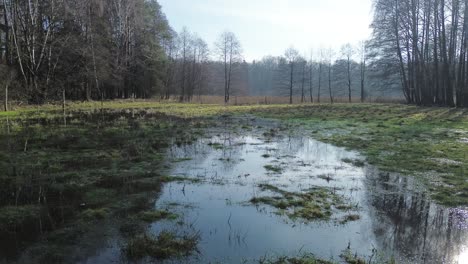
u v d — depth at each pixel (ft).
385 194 25.73
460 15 95.76
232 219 20.75
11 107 82.74
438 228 19.99
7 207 22.13
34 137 45.32
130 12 130.72
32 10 104.22
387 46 132.87
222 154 39.11
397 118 72.69
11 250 16.94
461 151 39.40
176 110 94.84
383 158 37.06
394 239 18.61
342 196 25.20
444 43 96.17
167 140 47.11
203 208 22.48
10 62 96.27
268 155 38.75
